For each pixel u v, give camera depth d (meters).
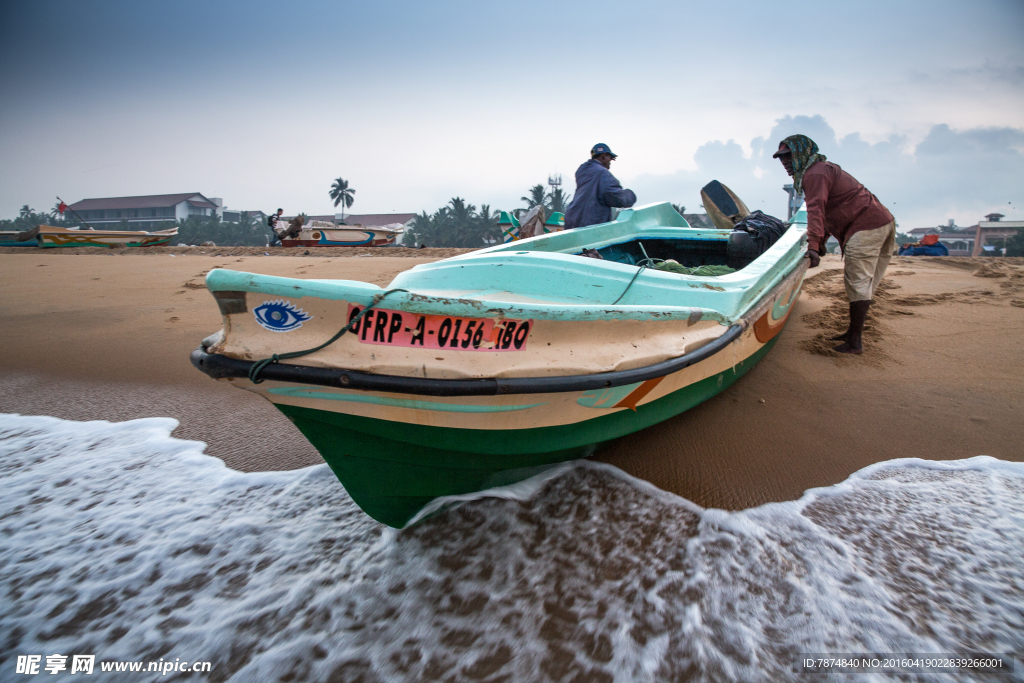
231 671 1.83
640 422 2.89
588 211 5.27
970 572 2.15
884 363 4.39
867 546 2.31
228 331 2.06
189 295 7.76
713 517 2.53
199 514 2.67
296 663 1.86
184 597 2.14
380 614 2.07
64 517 2.64
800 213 5.22
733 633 1.91
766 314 3.67
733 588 2.11
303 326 2.07
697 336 2.83
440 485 2.56
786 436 3.32
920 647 1.82
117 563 2.33
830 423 3.47
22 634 1.97
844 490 2.73
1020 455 3.01
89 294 7.98
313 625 2.02
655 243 5.55
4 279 9.59
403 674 1.82
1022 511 2.51
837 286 7.31
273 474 3.04
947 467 2.91
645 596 2.09
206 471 3.08
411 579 2.24
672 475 2.92
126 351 5.33
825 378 4.18
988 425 3.34
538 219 9.40
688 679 1.75
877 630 1.90
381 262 10.90
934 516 2.50
